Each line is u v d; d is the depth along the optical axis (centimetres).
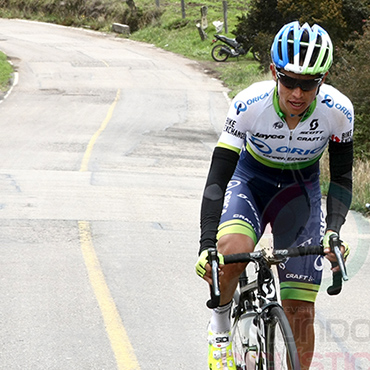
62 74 6462
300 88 670
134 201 2084
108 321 1078
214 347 761
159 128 4056
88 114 4478
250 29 6712
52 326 1053
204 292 1244
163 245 1580
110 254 1486
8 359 929
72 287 1249
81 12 11200
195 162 2973
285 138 755
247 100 741
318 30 663
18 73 6438
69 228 1711
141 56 7975
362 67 3148
